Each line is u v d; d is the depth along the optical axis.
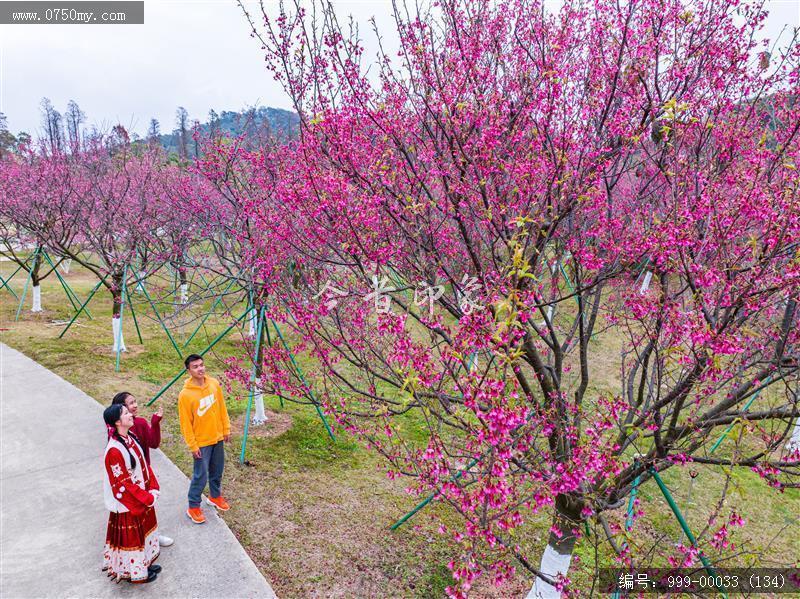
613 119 3.63
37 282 14.09
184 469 6.24
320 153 3.97
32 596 4.06
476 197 3.80
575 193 3.56
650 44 3.80
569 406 4.11
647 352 3.96
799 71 3.74
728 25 3.85
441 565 5.02
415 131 4.02
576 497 4.07
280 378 5.31
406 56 3.62
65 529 4.95
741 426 3.13
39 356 10.12
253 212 5.93
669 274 3.66
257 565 4.67
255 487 6.01
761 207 3.10
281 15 3.63
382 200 3.59
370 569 4.84
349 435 7.68
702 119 4.18
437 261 3.88
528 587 4.94
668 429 3.75
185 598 4.14
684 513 6.45
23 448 6.52
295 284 5.60
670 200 4.36
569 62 4.28
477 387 2.71
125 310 14.02
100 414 7.57
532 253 3.66
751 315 3.40
